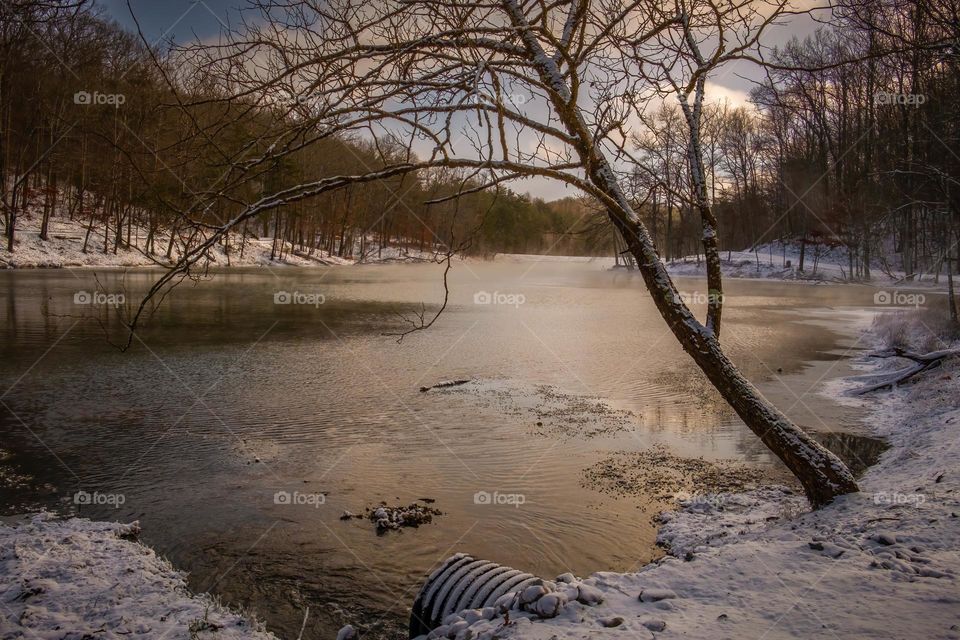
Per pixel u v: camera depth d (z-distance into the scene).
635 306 39.53
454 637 4.55
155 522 8.79
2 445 11.88
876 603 4.54
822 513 7.32
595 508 9.40
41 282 40.28
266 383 17.30
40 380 17.09
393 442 12.41
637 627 4.35
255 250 74.31
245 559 7.81
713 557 5.75
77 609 6.15
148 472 10.67
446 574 5.67
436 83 6.03
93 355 20.52
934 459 9.83
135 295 37.47
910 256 51.62
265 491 9.95
